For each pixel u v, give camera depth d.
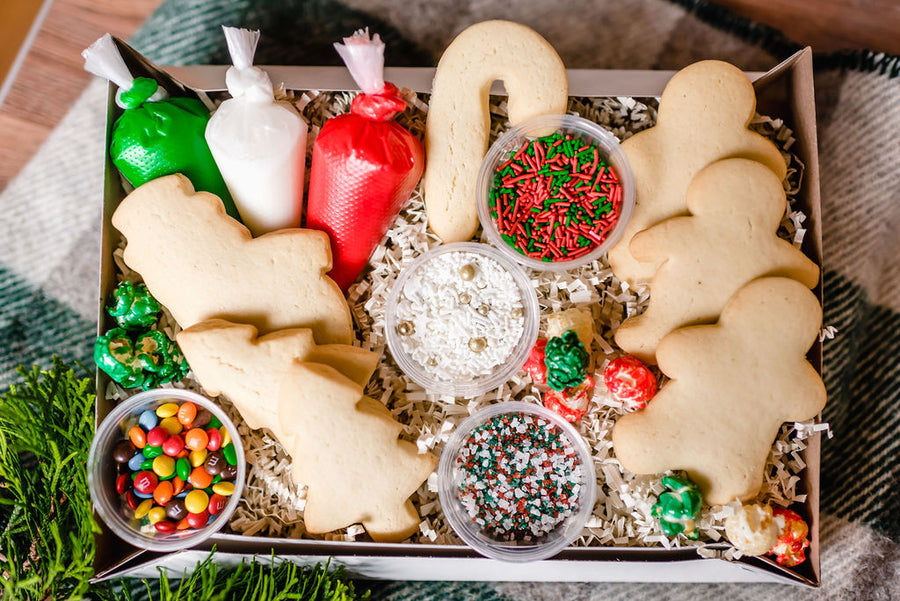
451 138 0.40
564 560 0.38
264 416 0.38
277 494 0.40
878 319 0.44
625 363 0.38
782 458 0.40
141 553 0.38
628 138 0.41
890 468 0.43
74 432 0.39
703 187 0.39
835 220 0.44
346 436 0.38
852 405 0.43
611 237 0.40
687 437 0.38
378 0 0.45
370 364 0.39
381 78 0.38
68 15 0.44
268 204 0.40
